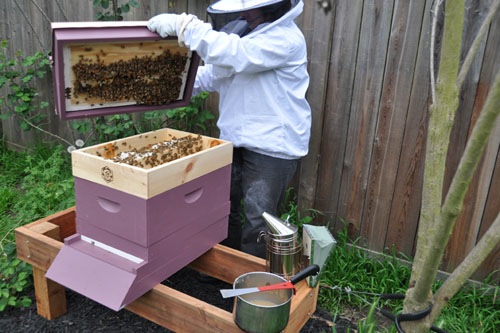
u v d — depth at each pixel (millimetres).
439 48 2326
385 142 2611
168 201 1733
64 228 2359
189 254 1957
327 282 2553
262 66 2051
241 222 2799
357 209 2805
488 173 2369
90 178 1767
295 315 1736
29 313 2318
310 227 1885
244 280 1737
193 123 3311
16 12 4102
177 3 3178
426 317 1361
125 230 1729
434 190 1324
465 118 2346
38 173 3424
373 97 2582
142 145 2160
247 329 1536
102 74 1916
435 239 1154
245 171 2365
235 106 2266
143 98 2152
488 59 2232
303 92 2293
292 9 2074
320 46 2656
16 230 2146
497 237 1186
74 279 1788
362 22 2508
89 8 3576
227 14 2053
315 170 2867
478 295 2414
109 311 2350
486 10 2184
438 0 1469
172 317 1787
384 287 2521
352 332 2254
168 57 2084
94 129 3621
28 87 4113
